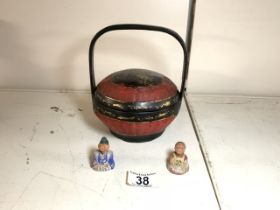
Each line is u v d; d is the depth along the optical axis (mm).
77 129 766
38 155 667
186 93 982
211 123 816
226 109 897
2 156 661
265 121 841
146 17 871
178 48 914
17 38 896
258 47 920
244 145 730
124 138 711
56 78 963
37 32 887
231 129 794
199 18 871
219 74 961
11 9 853
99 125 785
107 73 946
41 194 565
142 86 631
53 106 876
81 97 937
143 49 914
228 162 667
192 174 625
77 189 580
